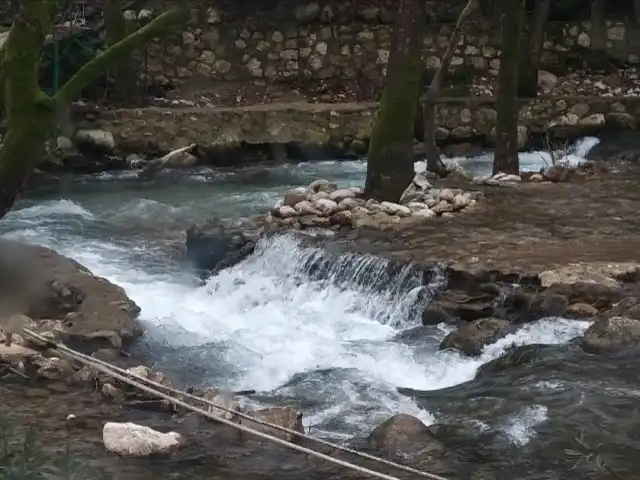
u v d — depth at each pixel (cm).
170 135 1866
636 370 734
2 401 680
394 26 1203
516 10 1390
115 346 803
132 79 2020
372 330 922
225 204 1532
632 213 1192
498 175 1441
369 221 1130
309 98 2141
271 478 582
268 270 1073
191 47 2136
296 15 2155
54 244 1280
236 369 800
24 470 381
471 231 1094
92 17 2100
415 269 948
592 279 877
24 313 887
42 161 1761
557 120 1941
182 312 974
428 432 645
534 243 1031
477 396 718
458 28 1446
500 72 1440
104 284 943
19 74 865
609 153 1808
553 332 819
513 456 612
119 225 1400
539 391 708
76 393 700
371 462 605
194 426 648
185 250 1248
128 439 605
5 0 2044
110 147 1825
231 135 1881
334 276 1010
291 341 880
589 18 2164
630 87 2117
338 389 756
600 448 616
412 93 1207
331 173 1797
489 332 827
